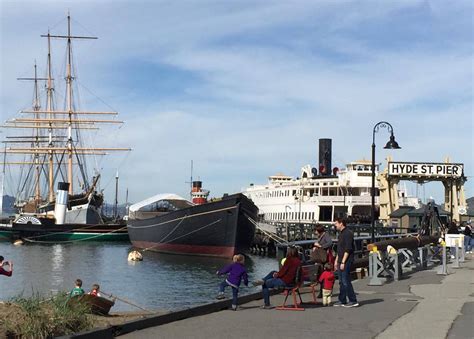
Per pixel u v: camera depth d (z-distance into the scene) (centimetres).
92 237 9312
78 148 11144
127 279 4175
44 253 6844
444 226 4441
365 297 1716
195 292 3466
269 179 11450
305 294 1839
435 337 1087
